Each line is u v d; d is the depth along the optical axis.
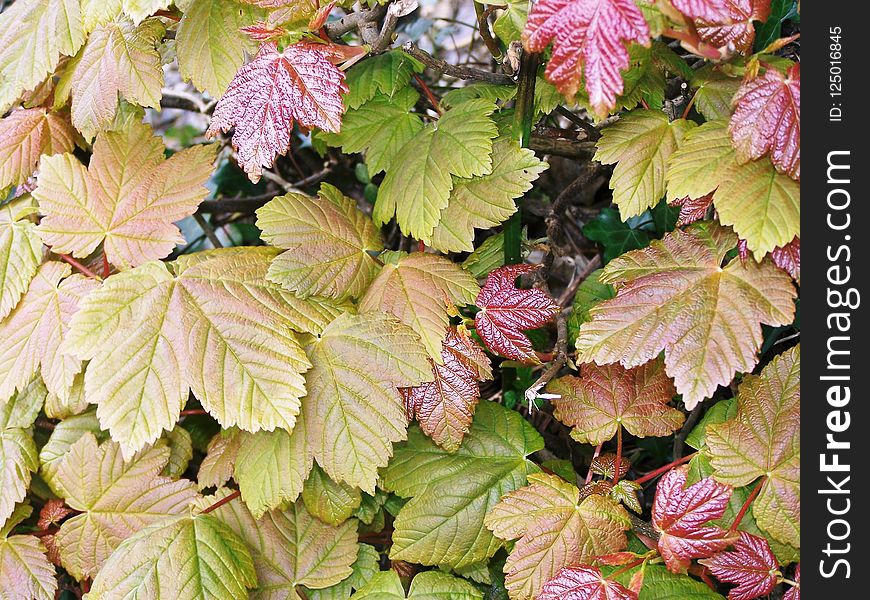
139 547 0.69
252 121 0.67
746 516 0.69
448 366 0.70
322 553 0.73
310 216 0.71
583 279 0.84
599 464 0.71
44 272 0.72
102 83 0.72
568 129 0.76
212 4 0.71
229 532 0.71
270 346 0.68
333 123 0.66
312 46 0.67
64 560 0.74
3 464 0.74
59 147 0.75
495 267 0.75
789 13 0.72
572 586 0.66
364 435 0.69
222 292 0.69
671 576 0.68
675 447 0.76
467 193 0.70
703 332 0.66
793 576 0.72
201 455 0.82
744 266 0.66
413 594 0.71
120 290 0.68
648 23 0.62
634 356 0.66
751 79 0.64
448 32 0.95
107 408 0.67
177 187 0.72
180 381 0.68
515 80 0.72
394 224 0.87
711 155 0.65
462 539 0.71
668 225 0.82
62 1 0.71
